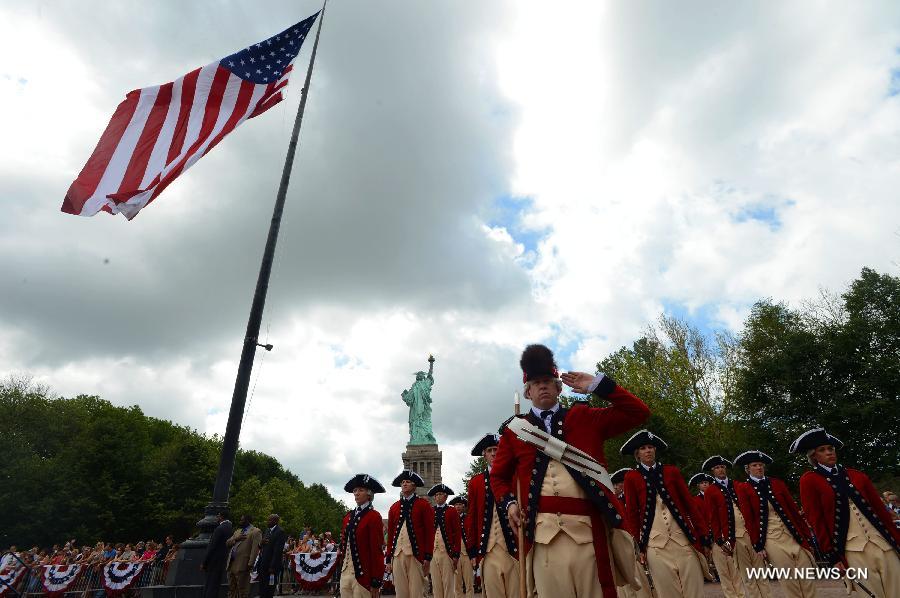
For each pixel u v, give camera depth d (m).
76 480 50.06
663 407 35.66
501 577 9.04
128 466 54.19
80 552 30.33
